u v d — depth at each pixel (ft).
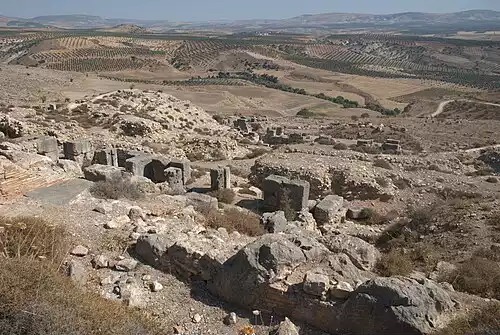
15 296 20.94
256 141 141.90
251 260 27.61
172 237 33.32
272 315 26.86
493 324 23.16
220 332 25.52
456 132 170.50
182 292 29.01
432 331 22.29
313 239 32.32
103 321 21.85
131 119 112.37
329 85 513.04
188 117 143.64
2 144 58.23
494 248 44.39
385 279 24.32
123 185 45.80
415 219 58.75
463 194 73.67
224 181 70.03
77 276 27.84
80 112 123.95
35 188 41.50
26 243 29.04
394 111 314.35
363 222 63.31
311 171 74.18
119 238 33.78
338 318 24.67
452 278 34.50
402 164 94.38
